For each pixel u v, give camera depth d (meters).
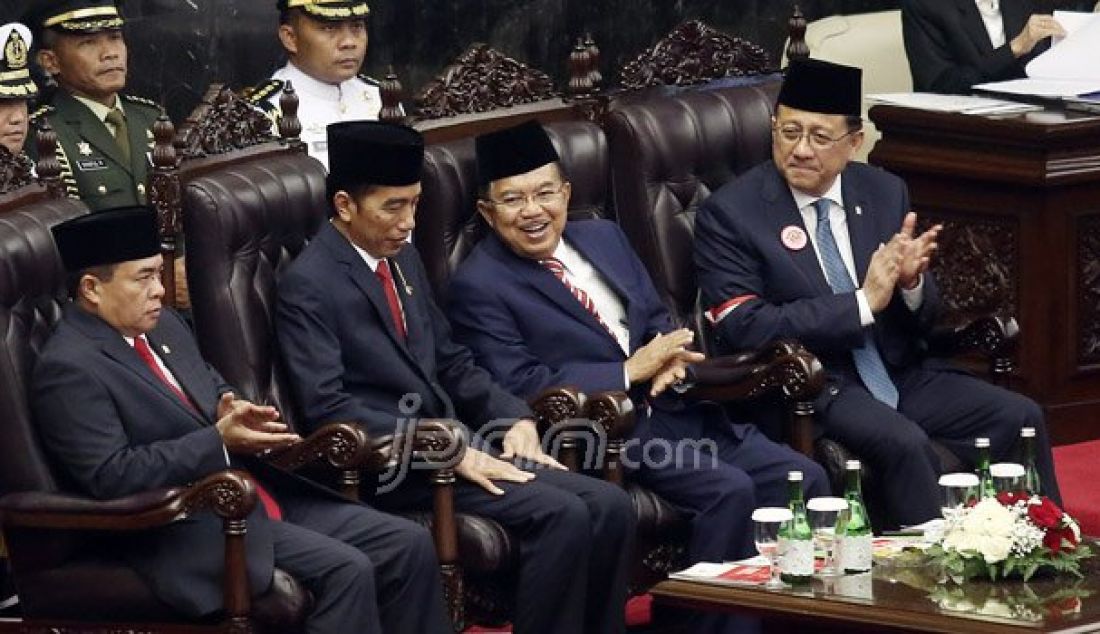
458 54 33.09
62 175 25.02
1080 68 29.81
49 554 19.95
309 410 21.73
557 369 23.41
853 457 23.95
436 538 21.31
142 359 20.61
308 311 21.81
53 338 20.17
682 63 26.28
